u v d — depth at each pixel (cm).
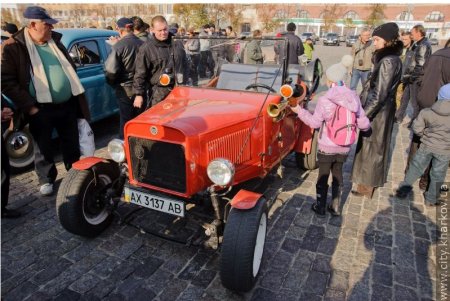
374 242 333
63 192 301
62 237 334
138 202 295
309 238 338
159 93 437
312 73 448
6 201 350
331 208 379
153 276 284
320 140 346
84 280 279
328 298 263
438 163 379
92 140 434
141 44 488
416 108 661
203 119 287
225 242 244
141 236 336
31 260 301
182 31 1201
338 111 326
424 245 330
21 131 460
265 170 351
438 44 3512
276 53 354
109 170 329
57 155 532
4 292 264
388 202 412
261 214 256
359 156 398
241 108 321
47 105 378
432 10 3478
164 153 279
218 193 297
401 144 620
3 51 338
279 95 348
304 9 3822
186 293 267
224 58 375
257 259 269
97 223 328
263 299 261
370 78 368
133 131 287
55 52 376
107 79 482
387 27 342
